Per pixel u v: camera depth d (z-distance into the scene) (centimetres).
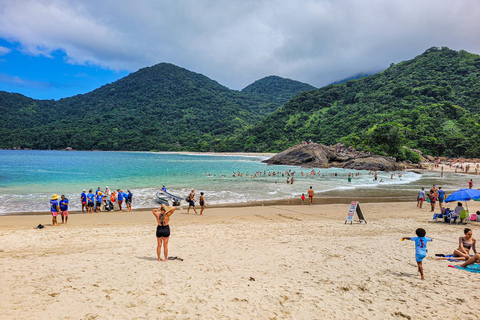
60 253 918
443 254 939
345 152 8300
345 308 565
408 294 636
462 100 14212
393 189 3241
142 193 2575
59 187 2823
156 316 511
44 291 590
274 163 7581
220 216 1759
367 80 19850
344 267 819
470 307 574
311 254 941
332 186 3425
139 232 1289
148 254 914
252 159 10375
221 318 513
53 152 15112
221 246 1035
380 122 12150
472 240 894
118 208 2000
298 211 1948
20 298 552
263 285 671
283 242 1103
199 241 1113
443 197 1936
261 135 16638
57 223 1491
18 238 1138
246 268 793
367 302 593
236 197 2516
